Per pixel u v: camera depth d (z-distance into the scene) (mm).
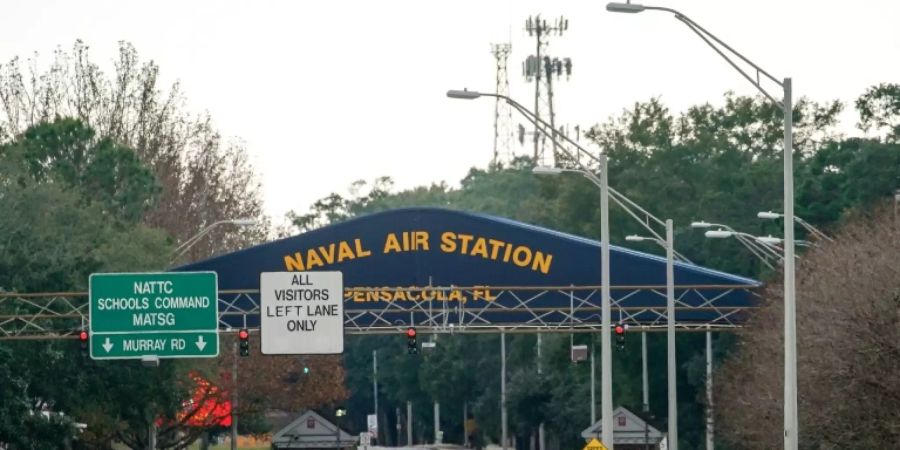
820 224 109625
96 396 80375
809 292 63062
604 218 62062
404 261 82625
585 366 124812
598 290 83438
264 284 73062
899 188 106750
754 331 72750
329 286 73125
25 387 76562
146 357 71812
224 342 100312
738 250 127438
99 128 115562
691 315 84188
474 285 82750
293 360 105562
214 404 100125
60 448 81812
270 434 123125
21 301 77188
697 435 113125
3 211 79125
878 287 56844
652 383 115750
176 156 117688
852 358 55750
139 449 97875
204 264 83125
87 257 79375
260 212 123500
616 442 75312
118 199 100625
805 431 62531
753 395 69500
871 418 55781
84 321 76188
